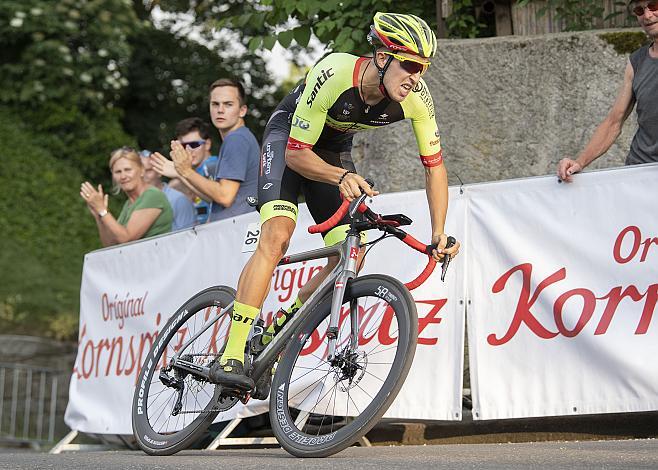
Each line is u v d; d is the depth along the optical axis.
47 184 24.58
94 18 26.28
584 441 7.29
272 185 6.93
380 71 6.27
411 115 6.74
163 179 19.45
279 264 7.29
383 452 6.80
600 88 10.20
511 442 8.19
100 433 10.51
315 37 13.23
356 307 6.80
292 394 7.91
